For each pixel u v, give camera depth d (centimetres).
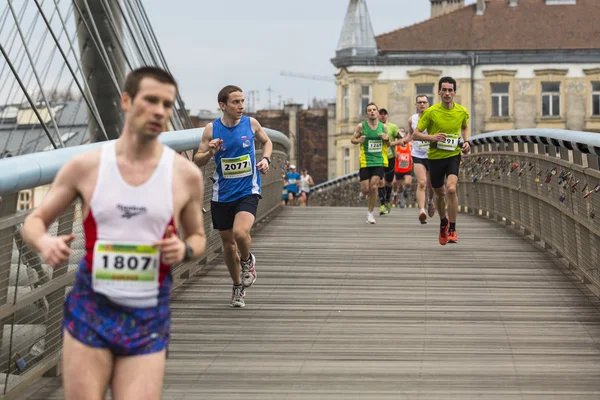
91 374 525
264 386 823
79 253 891
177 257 531
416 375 853
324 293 1231
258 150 1950
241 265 1162
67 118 4216
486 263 1450
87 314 530
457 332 1016
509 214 1936
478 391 804
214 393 804
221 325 1054
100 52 2956
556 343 968
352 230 1909
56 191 538
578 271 1340
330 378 846
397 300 1184
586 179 1239
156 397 527
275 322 1068
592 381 832
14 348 785
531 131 1606
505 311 1116
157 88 527
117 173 534
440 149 1583
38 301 828
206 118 12081
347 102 7500
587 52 7181
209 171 1480
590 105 7206
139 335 531
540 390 806
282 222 2084
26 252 790
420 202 2009
